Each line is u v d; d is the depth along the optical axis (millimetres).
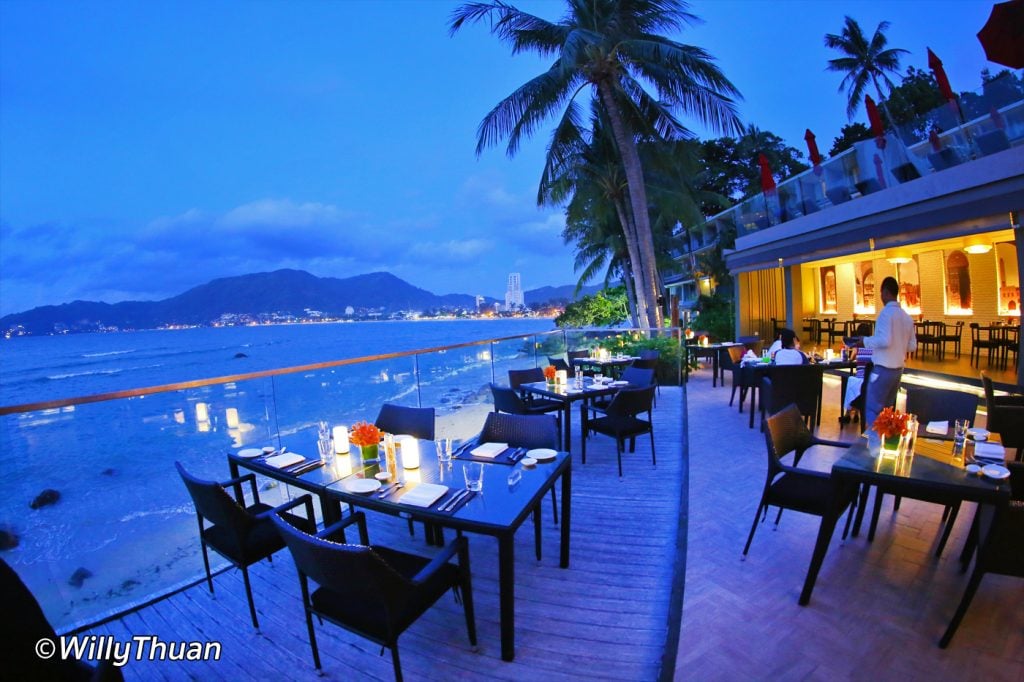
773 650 2182
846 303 14312
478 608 2600
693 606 2520
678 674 2055
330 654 2307
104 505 3674
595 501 3934
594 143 13367
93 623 2566
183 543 3689
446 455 2961
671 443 5539
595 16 10406
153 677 2205
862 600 2520
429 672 2154
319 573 1876
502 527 2066
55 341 74625
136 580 3113
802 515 3541
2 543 3049
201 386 3891
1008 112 6434
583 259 20391
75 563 3279
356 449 3170
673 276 25969
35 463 3234
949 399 3697
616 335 9664
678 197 13109
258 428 4305
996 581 2633
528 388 5375
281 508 2594
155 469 4027
